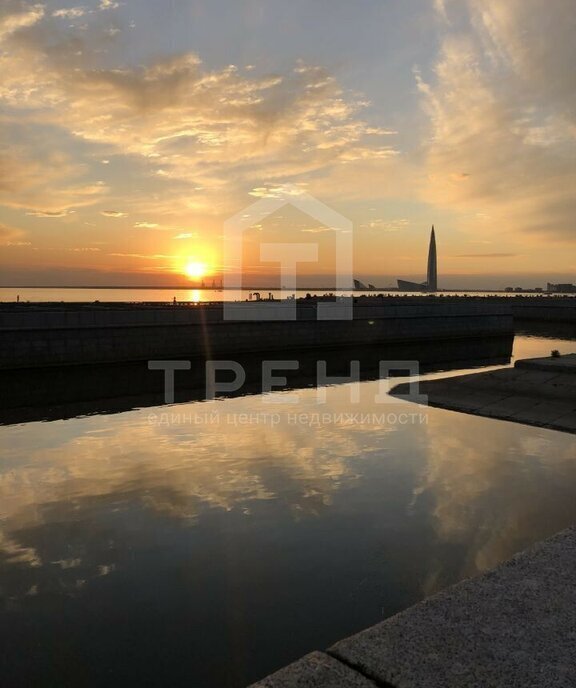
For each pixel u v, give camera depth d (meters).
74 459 11.20
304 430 13.72
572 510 8.16
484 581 3.16
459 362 31.39
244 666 4.62
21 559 6.71
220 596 5.77
